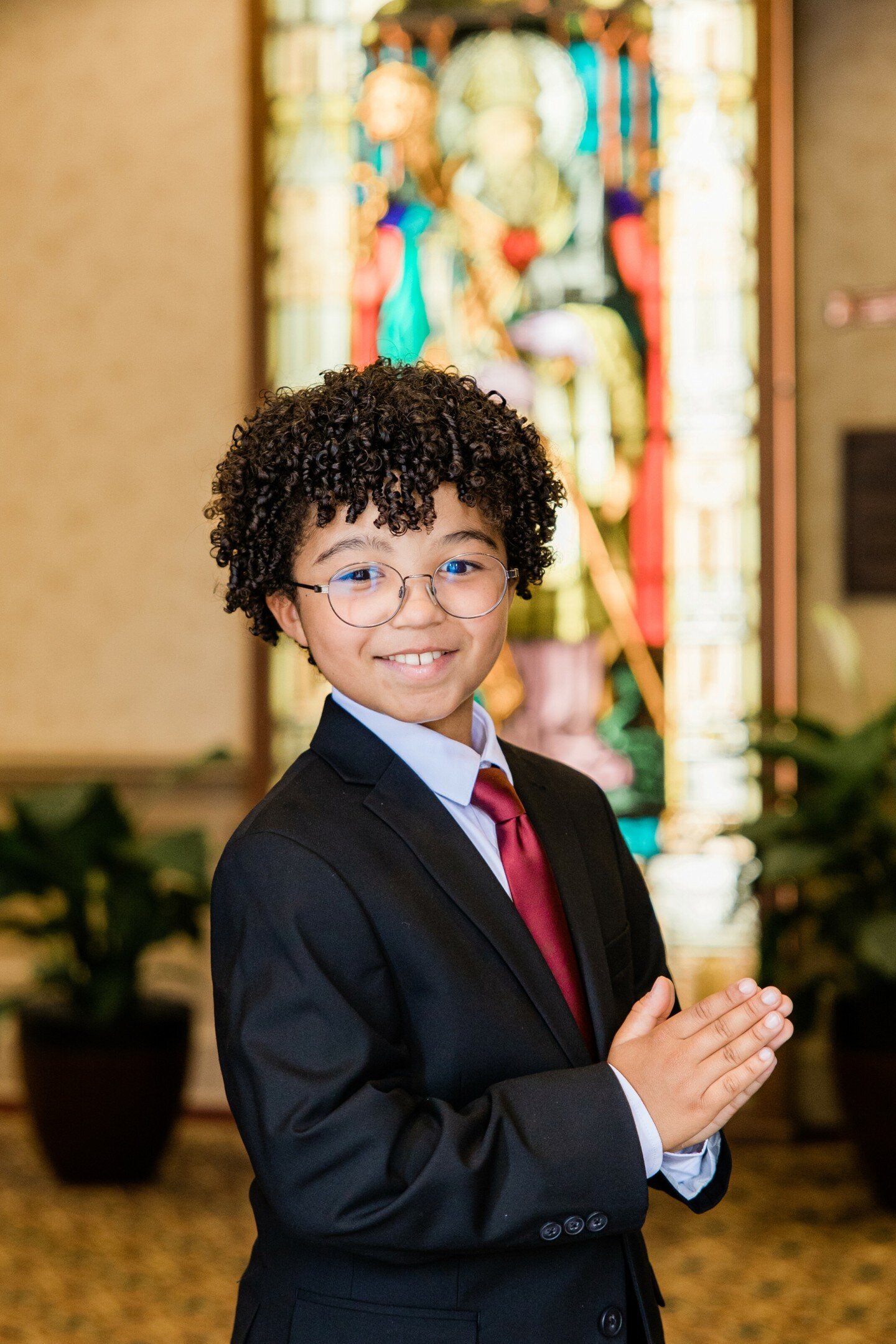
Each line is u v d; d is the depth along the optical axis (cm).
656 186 443
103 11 476
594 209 446
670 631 441
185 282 473
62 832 389
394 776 119
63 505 479
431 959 110
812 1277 318
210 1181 397
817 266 440
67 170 479
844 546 436
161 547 475
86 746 476
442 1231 101
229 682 470
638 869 143
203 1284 316
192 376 472
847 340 438
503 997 112
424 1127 103
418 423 113
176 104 472
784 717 386
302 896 109
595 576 443
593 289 446
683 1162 121
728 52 440
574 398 445
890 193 435
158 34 473
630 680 442
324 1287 109
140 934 392
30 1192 385
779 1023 105
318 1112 102
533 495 125
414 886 113
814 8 440
